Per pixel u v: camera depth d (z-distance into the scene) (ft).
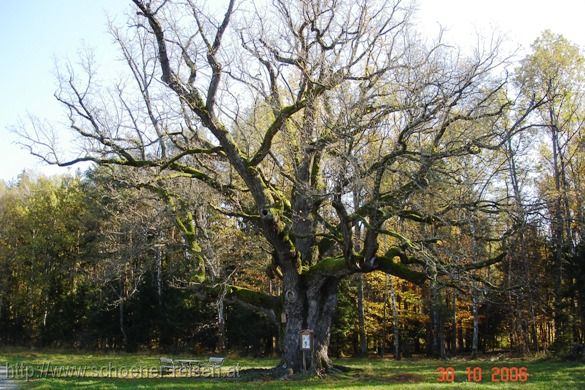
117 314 141.08
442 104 49.85
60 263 155.43
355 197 60.34
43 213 155.43
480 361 94.89
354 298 129.59
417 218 57.16
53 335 149.59
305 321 62.54
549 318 104.68
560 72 95.04
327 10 59.77
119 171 77.87
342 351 126.82
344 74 57.77
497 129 64.44
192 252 65.98
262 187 59.77
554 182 103.09
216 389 52.03
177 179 72.74
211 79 57.36
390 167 55.47
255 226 70.49
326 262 61.57
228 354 125.70
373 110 54.24
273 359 112.27
